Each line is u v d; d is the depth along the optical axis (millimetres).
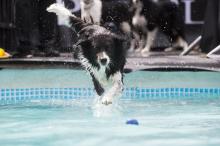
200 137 4793
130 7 14664
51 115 6312
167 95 8461
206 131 5125
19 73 9492
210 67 9273
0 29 12078
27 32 12180
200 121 5777
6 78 9109
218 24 12312
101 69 6730
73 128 5285
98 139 4688
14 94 8328
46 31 11602
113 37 6695
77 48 7109
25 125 5535
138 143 4500
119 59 6816
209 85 8680
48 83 8859
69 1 13445
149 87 8594
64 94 8484
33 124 5598
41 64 9695
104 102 6605
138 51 14656
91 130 5148
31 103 7559
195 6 15133
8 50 12500
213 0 12242
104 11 14062
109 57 6559
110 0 14414
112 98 6676
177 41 15062
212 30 12305
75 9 13484
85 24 7055
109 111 6629
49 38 11570
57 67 9656
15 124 5609
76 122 5715
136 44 14758
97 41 6574
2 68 9875
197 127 5363
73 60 9586
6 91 8344
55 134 4949
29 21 12117
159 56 11773
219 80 8953
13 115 6336
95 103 7434
